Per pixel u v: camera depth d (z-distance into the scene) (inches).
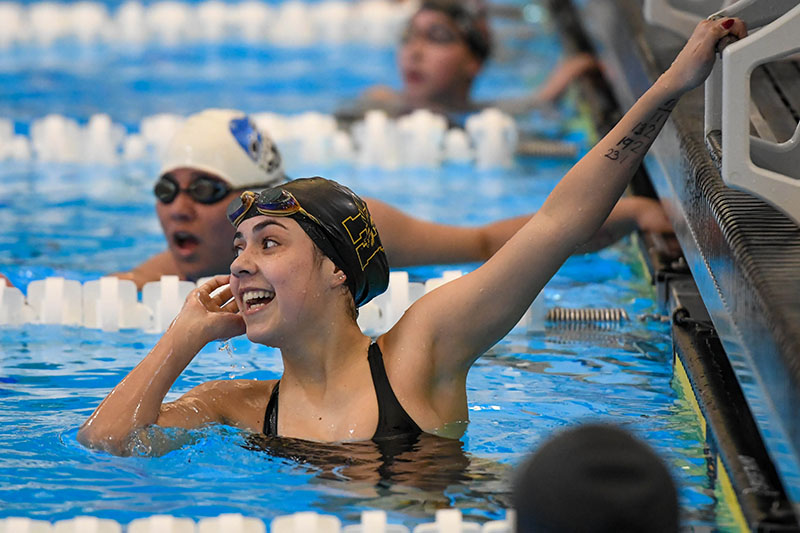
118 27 1238.9
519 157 794.2
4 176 748.6
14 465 320.8
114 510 290.5
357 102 929.5
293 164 775.1
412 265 526.0
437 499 291.0
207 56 1157.1
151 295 490.9
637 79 585.3
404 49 930.7
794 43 267.1
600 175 320.8
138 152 804.6
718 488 297.6
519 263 321.7
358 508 287.0
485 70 1081.4
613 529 171.6
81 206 672.4
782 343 243.1
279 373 417.4
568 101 943.0
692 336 391.5
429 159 794.8
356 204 335.9
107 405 335.3
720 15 313.7
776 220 307.4
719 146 311.1
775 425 251.0
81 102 947.3
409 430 322.7
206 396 345.4
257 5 1286.9
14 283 524.4
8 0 1296.8
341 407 327.0
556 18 1218.0
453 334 327.0
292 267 319.9
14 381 409.4
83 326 486.6
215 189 512.1
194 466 315.6
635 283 526.9
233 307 358.0
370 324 473.1
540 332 459.8
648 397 378.9
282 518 269.6
